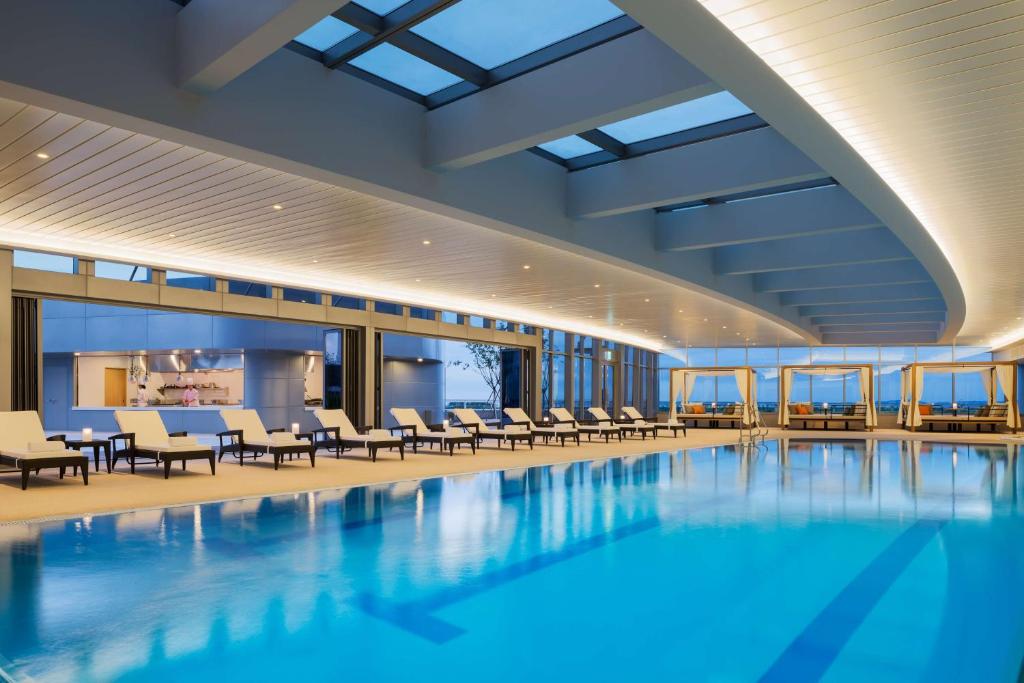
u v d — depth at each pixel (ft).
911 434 76.02
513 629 12.71
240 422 39.45
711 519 23.09
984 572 16.75
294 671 10.73
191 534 20.02
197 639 11.99
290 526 21.29
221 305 44.16
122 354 71.41
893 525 22.26
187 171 24.35
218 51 16.42
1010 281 40.14
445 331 60.18
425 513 23.65
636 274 42.75
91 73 16.57
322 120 21.27
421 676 10.65
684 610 13.85
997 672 11.00
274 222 31.22
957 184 22.75
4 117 19.75
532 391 70.85
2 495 26.18
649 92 18.67
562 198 30.14
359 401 53.21
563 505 25.61
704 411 92.99
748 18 13.48
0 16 15.30
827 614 13.66
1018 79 15.61
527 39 20.33
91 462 38.68
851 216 30.76
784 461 43.50
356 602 14.07
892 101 16.87
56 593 14.42
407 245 35.63
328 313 50.57
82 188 26.20
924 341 84.33
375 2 17.90
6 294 34.53
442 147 23.66
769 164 24.76
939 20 13.39
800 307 64.54
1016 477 35.29
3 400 34.30
